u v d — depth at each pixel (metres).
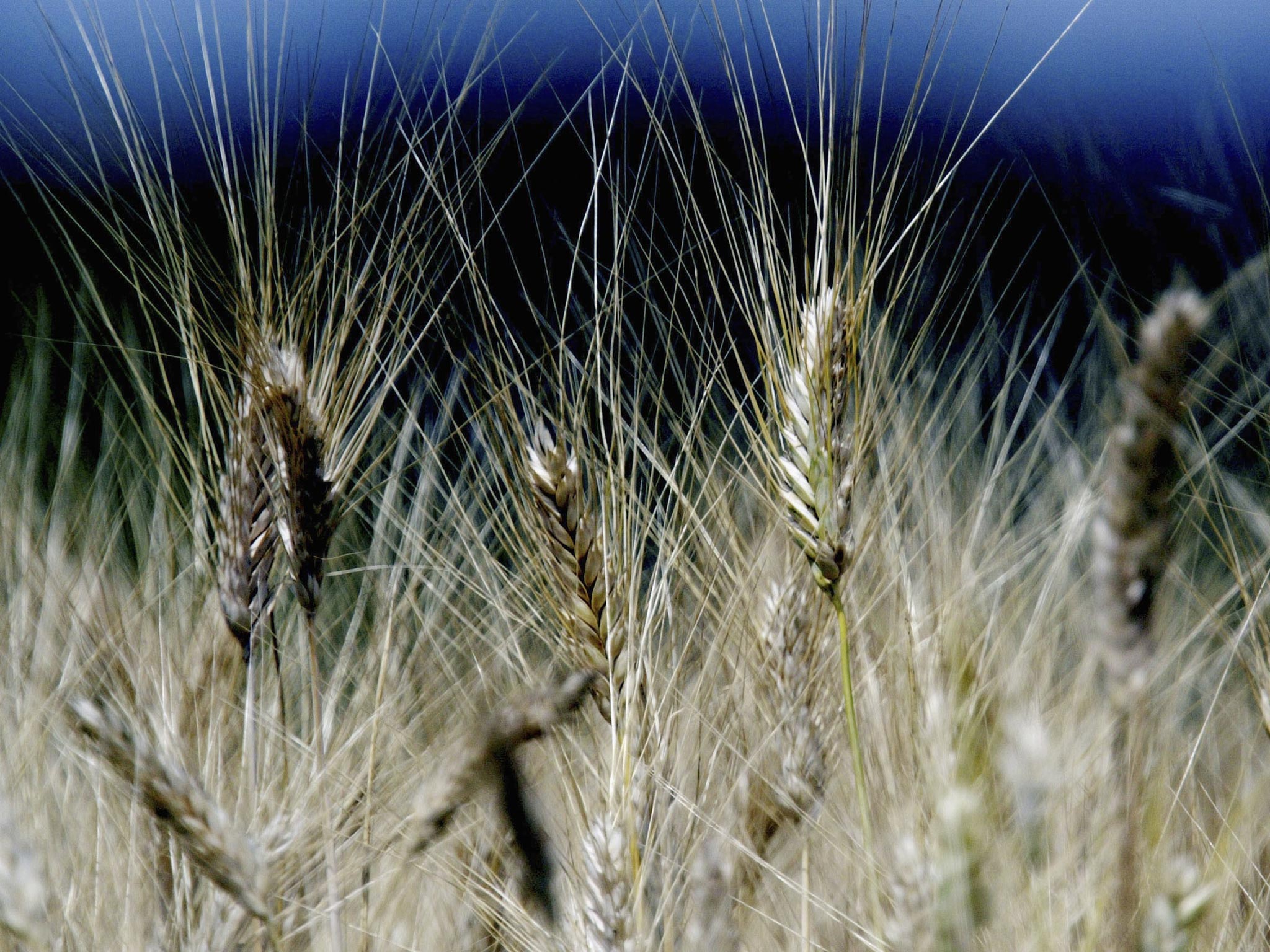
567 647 0.76
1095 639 0.69
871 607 0.80
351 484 0.80
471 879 0.77
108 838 0.79
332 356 0.78
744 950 0.78
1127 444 0.67
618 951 0.73
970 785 0.71
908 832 0.73
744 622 0.80
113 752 0.71
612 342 0.75
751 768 0.79
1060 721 0.76
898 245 0.76
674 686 0.78
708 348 0.78
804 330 0.76
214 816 0.71
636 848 0.74
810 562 0.76
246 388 0.78
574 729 0.76
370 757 0.78
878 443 0.79
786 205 0.76
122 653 0.80
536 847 0.72
